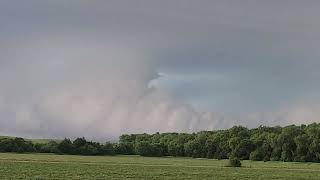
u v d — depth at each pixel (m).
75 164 108.00
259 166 129.38
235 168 112.00
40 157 150.00
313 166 135.50
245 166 126.88
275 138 189.88
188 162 149.12
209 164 134.62
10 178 63.00
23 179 62.16
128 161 142.88
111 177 70.19
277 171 102.00
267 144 192.75
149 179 68.31
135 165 113.31
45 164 103.06
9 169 80.69
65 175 71.50
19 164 98.69
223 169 104.94
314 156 181.00
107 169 90.75
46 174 72.25
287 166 133.50
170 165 119.88
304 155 182.38
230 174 86.19
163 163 134.38
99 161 133.38
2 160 116.50
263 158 191.88
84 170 85.25
